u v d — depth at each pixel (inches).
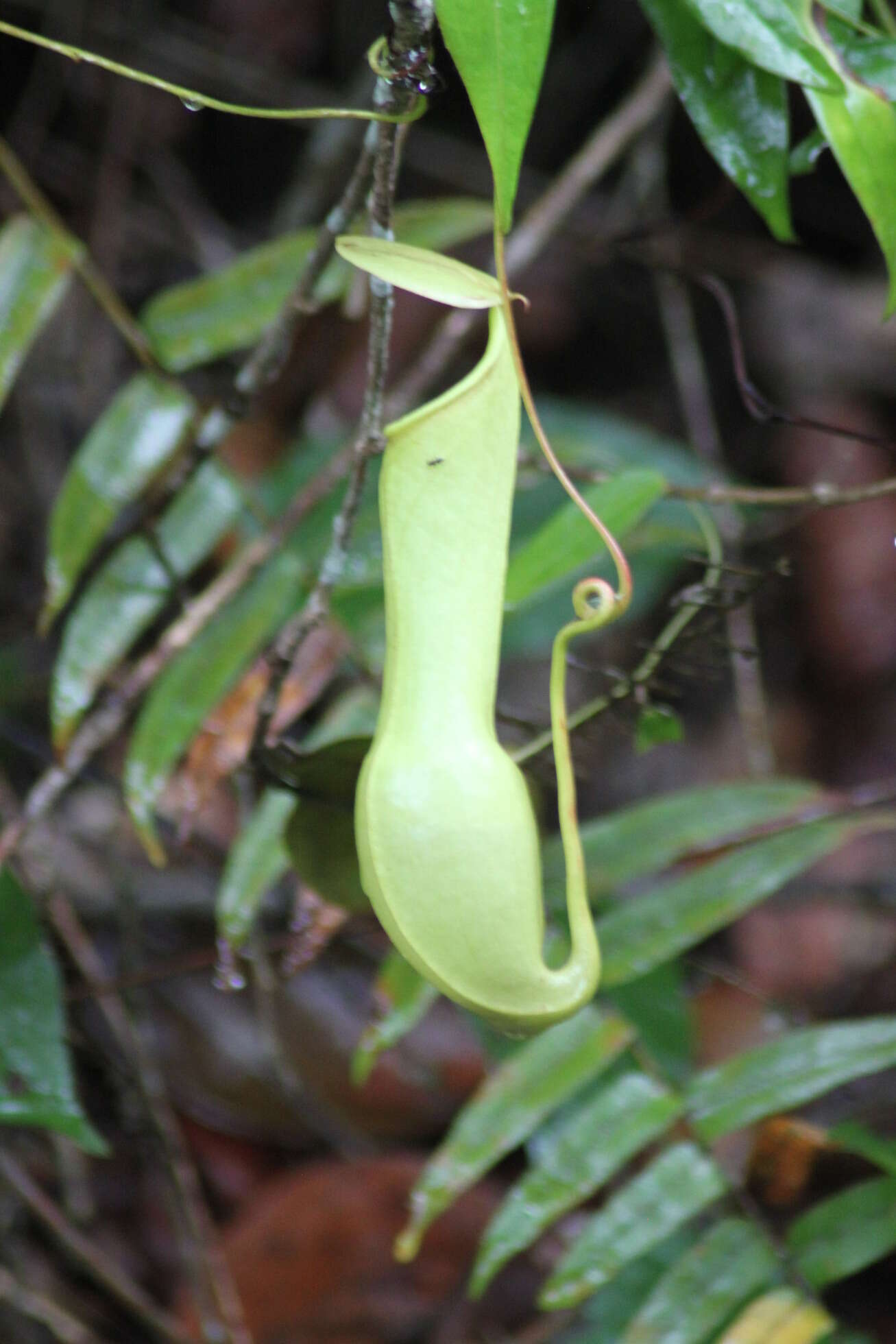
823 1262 62.3
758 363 147.7
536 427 55.4
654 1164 62.8
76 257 63.6
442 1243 87.6
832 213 148.8
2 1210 82.3
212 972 101.0
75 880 100.0
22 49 132.3
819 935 116.5
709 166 140.8
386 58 55.3
